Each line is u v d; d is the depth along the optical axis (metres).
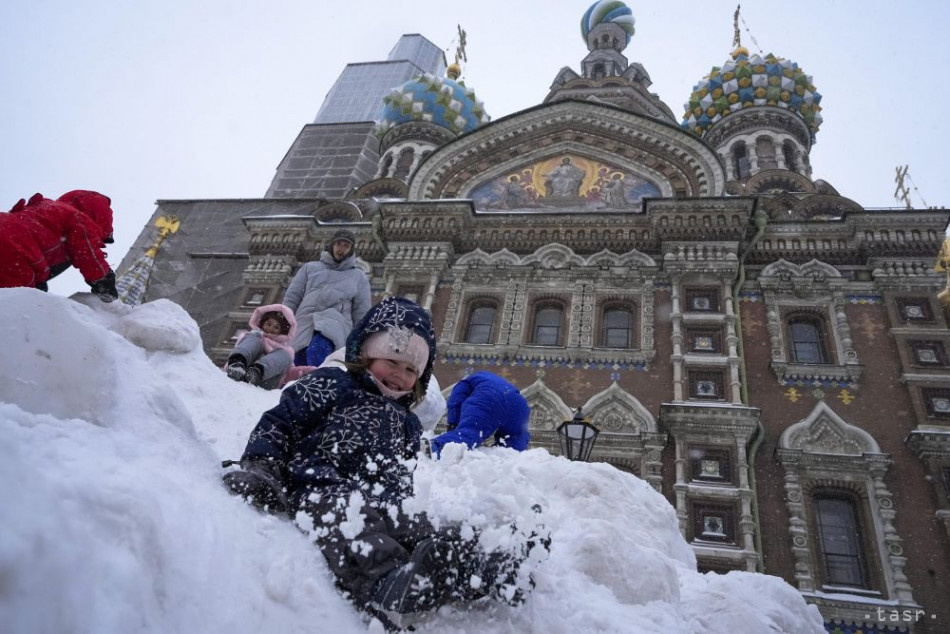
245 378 5.91
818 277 16.70
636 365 16.12
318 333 8.19
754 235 17.55
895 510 13.38
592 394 15.77
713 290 16.78
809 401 15.09
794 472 14.07
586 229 18.48
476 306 18.25
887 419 14.55
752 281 17.28
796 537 13.29
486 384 5.18
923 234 16.58
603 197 20.41
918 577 12.60
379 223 19.52
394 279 18.62
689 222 17.59
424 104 30.70
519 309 17.52
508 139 22.05
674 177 20.45
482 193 21.36
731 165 28.23
